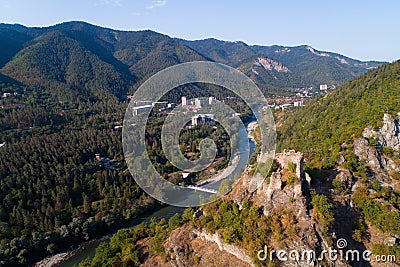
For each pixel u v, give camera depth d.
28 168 134.38
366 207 67.88
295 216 58.00
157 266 69.06
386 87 120.00
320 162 87.00
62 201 127.81
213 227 63.88
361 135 93.94
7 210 117.12
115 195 136.88
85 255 107.12
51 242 109.62
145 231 84.12
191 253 66.31
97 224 119.62
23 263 102.12
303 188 61.22
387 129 93.38
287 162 63.31
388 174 83.81
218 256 61.91
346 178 75.06
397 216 65.12
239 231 59.66
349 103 129.62
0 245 102.69
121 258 75.81
